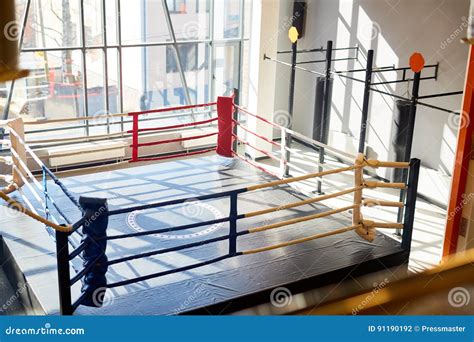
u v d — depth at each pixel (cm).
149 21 927
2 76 108
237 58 966
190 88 986
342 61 864
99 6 839
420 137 740
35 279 454
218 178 681
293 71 730
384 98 784
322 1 884
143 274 464
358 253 515
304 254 509
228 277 467
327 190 764
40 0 808
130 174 689
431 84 708
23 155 629
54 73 859
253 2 835
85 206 401
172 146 918
